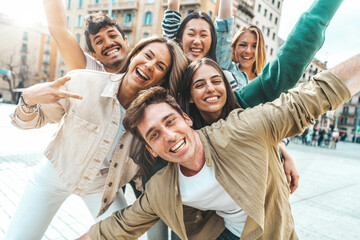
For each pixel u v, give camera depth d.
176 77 1.48
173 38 2.13
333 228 3.63
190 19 1.87
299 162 9.88
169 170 1.31
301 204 4.60
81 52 1.91
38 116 1.43
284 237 1.25
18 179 4.38
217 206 1.28
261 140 1.16
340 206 4.61
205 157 1.19
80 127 1.47
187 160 1.16
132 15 28.62
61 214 3.41
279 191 1.22
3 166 5.05
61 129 1.55
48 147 1.55
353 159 13.56
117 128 1.53
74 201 3.89
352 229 3.62
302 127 1.15
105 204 1.59
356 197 5.29
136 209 1.34
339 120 58.69
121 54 2.02
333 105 1.13
